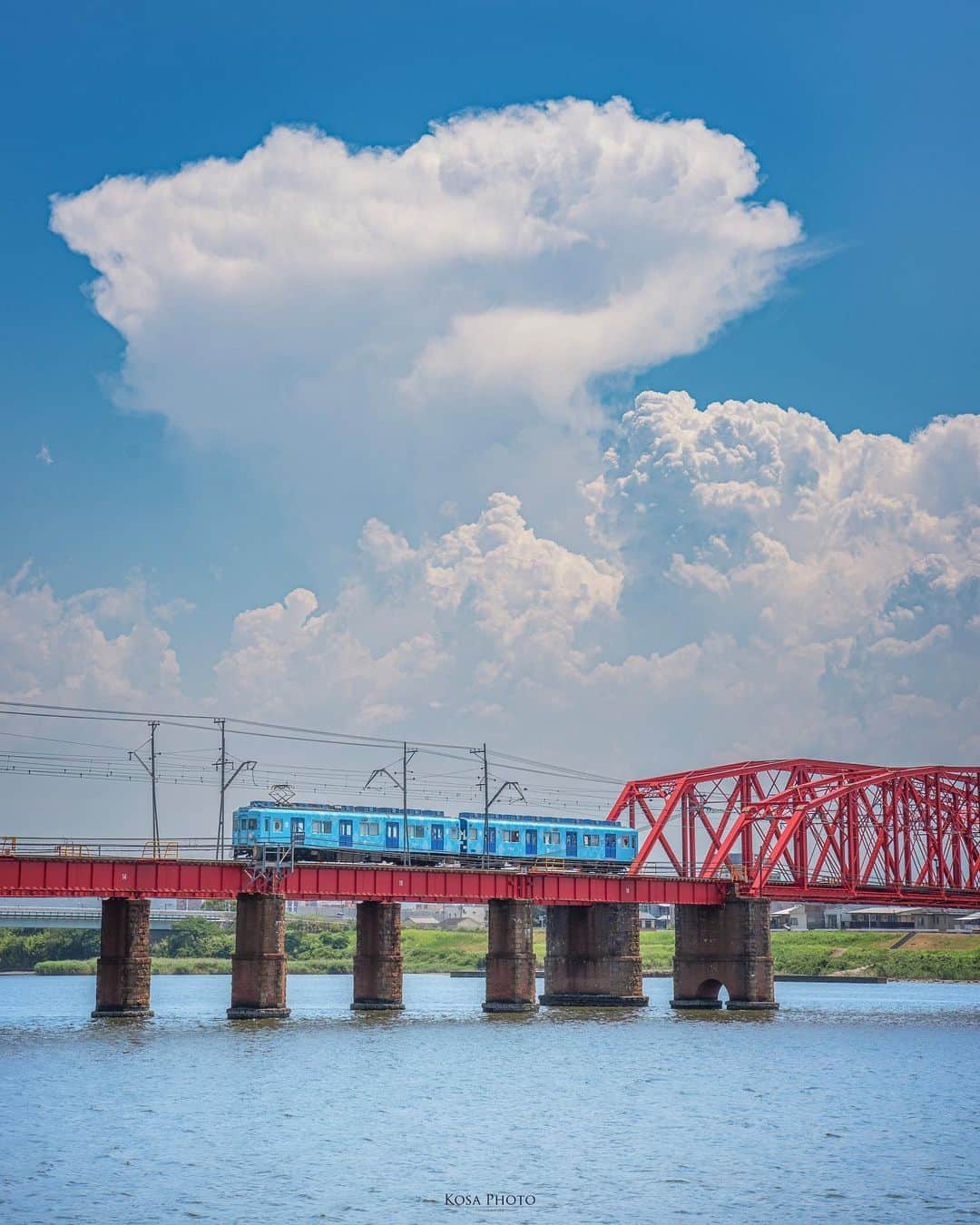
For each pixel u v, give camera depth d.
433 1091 106.12
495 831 177.25
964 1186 77.19
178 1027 145.25
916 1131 92.56
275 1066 117.06
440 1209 71.75
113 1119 92.94
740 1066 123.50
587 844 187.00
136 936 148.62
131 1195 73.50
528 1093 105.81
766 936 183.50
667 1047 137.12
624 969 179.88
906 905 196.75
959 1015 185.50
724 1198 74.44
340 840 162.12
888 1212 71.88
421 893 161.50
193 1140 86.81
